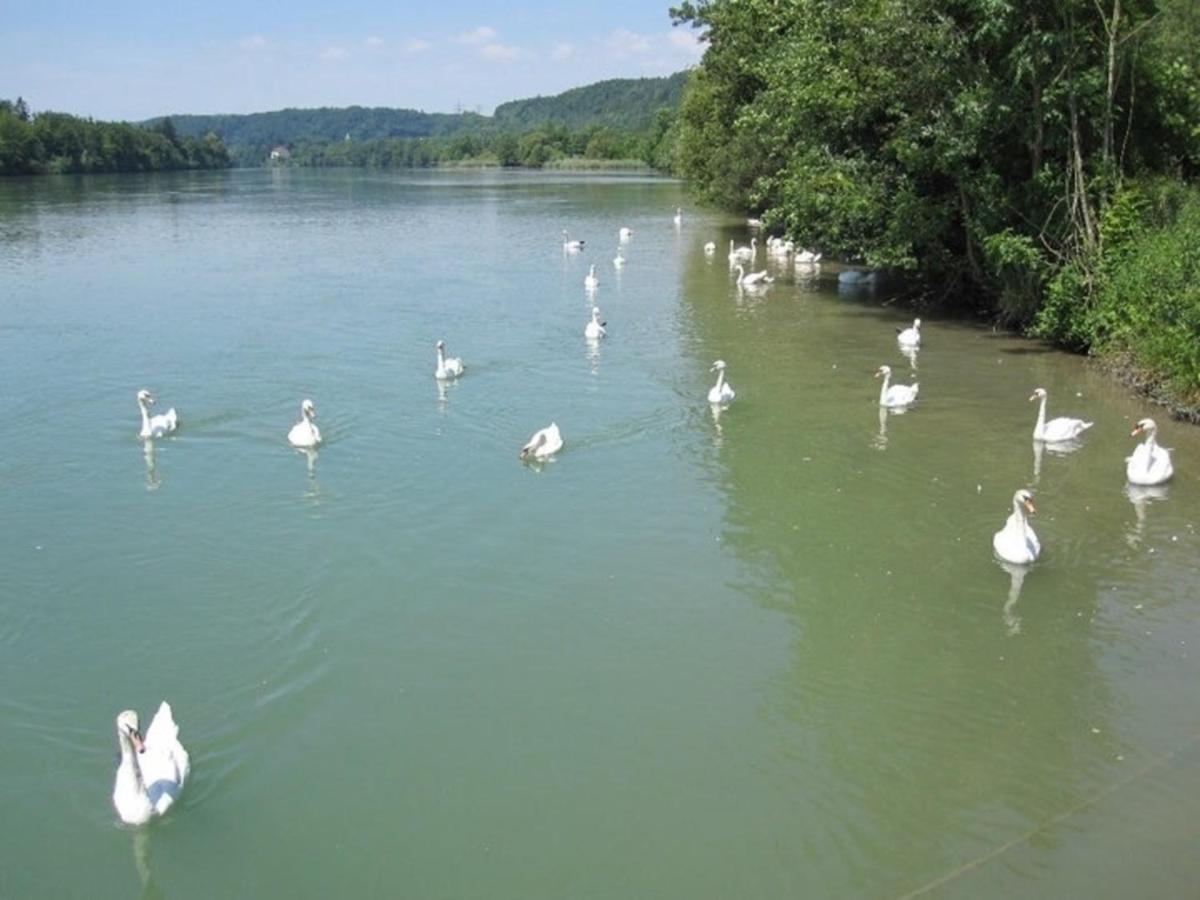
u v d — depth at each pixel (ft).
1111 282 106.63
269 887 40.63
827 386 103.76
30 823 44.01
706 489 77.20
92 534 70.08
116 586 63.00
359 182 552.00
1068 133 113.29
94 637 57.52
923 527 70.18
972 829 42.68
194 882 40.98
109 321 135.85
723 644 56.29
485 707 51.13
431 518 72.28
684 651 55.67
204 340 124.77
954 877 40.09
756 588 62.18
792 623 58.39
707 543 68.18
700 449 85.81
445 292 159.53
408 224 274.36
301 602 61.00
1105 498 74.49
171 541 68.95
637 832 42.91
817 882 40.14
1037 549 64.80
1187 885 39.34
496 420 93.76
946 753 47.34
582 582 63.05
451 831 43.19
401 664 54.75
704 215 290.15
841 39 131.03
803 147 142.92
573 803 44.62
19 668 54.70
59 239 231.50
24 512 73.51
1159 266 98.48
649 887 40.11
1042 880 39.75
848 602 60.49
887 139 133.90
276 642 56.95
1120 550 66.23
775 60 155.12
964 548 66.95
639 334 128.26
